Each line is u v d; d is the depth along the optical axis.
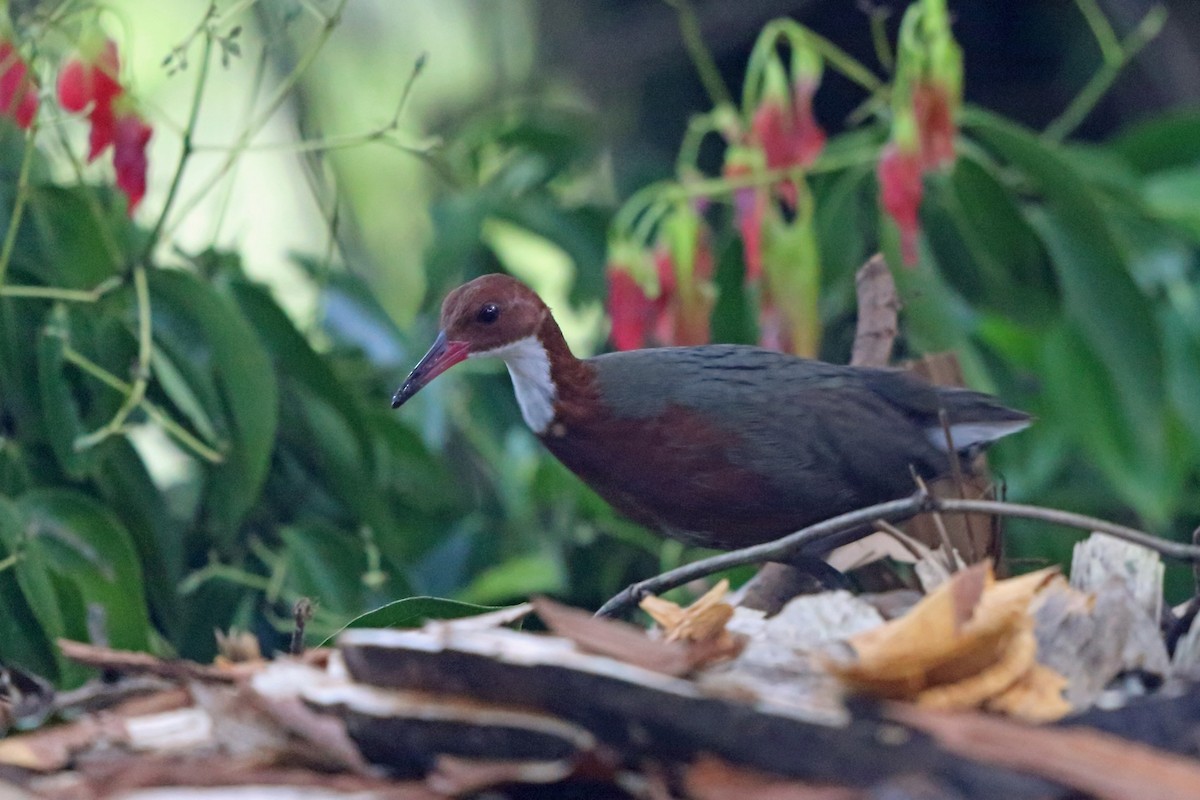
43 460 9.79
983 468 10.13
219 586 10.37
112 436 9.66
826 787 5.69
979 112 11.49
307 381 10.15
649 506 9.44
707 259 10.48
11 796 5.94
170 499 10.96
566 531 12.53
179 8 17.34
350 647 6.18
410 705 6.05
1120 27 17.44
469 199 12.34
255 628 10.84
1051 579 6.76
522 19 19.41
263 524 10.72
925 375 10.05
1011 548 12.38
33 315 9.66
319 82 18.66
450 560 12.12
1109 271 11.38
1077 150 12.84
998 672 6.10
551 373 9.26
